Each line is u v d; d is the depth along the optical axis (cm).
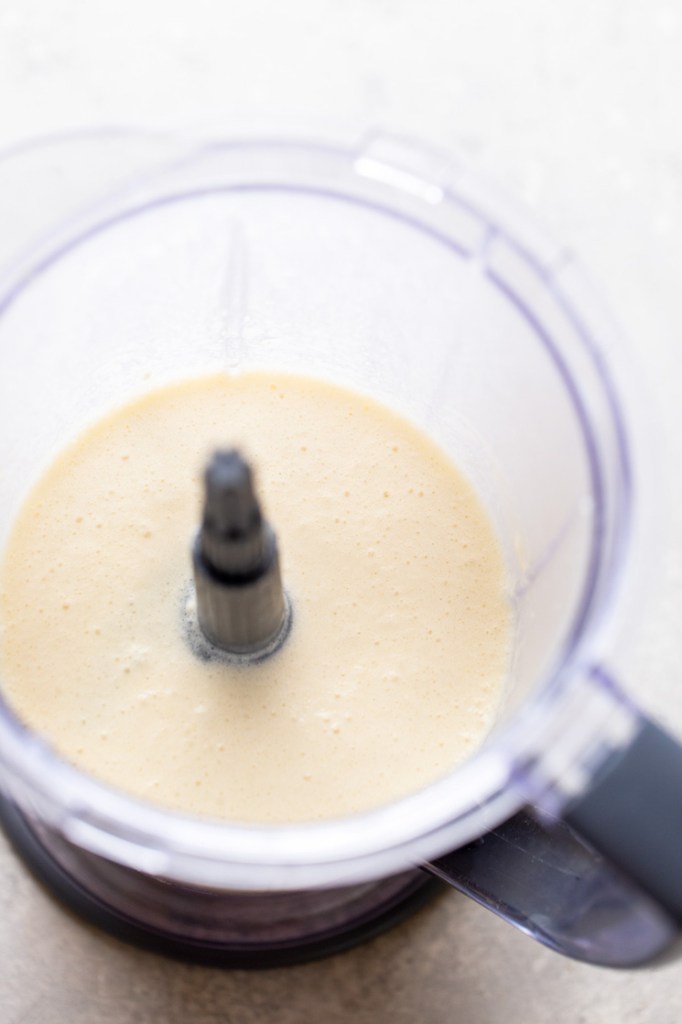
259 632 52
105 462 56
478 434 57
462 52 68
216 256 55
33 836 56
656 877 45
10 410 53
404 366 57
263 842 46
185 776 52
